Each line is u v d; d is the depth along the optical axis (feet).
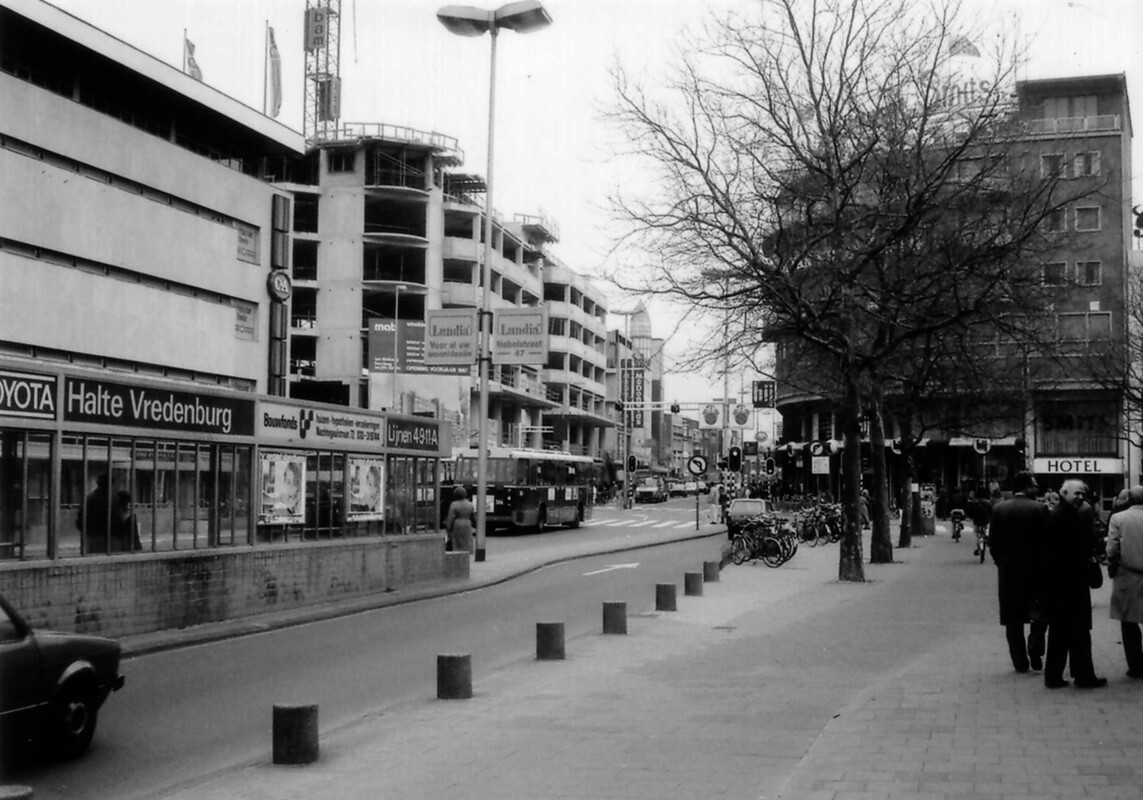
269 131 147.95
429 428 86.53
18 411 48.80
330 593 71.77
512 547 131.64
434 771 27.76
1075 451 219.00
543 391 313.53
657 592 66.49
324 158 249.34
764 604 70.03
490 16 105.81
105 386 53.78
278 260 151.64
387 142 246.47
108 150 122.83
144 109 135.13
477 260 262.67
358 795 25.54
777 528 106.73
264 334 148.97
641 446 496.23
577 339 351.46
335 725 35.32
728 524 139.85
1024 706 34.04
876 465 107.34
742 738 31.22
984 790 24.09
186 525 59.88
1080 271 186.80
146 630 55.57
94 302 120.98
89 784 27.94
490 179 108.88
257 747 32.12
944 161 82.99
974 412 141.79
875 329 108.58
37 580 49.16
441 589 81.41
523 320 107.76
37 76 121.39
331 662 48.44
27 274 112.57
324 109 256.93
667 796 24.86
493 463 158.40
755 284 82.84
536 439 313.53
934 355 120.37
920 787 24.41
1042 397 167.12
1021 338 92.53
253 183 147.13
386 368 177.47
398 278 253.03
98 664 31.14
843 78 83.66
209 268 138.92
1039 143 116.57
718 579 87.10
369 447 77.82
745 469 320.91
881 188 86.02
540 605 72.79
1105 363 149.79
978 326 99.19
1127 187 192.44
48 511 50.83
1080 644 36.99
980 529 107.86
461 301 260.62
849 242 86.22
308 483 71.00
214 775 28.89
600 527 188.85
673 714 34.94
